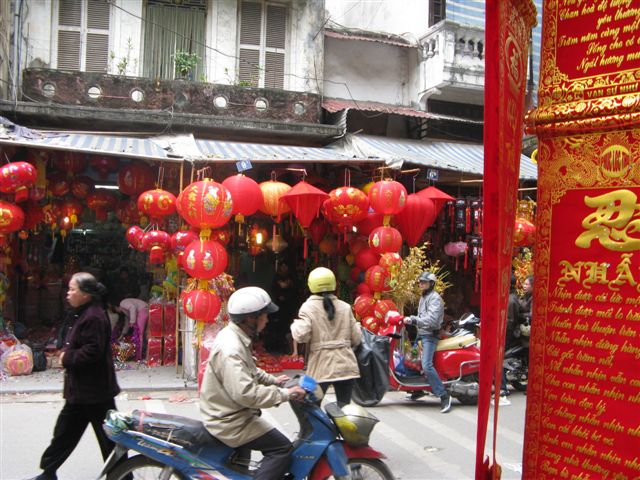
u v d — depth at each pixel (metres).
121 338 9.44
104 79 9.94
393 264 8.13
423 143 11.30
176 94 10.20
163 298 9.05
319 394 3.71
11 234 9.71
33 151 8.37
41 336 10.09
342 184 9.97
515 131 1.65
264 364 8.91
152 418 3.54
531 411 1.94
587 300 1.85
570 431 1.85
